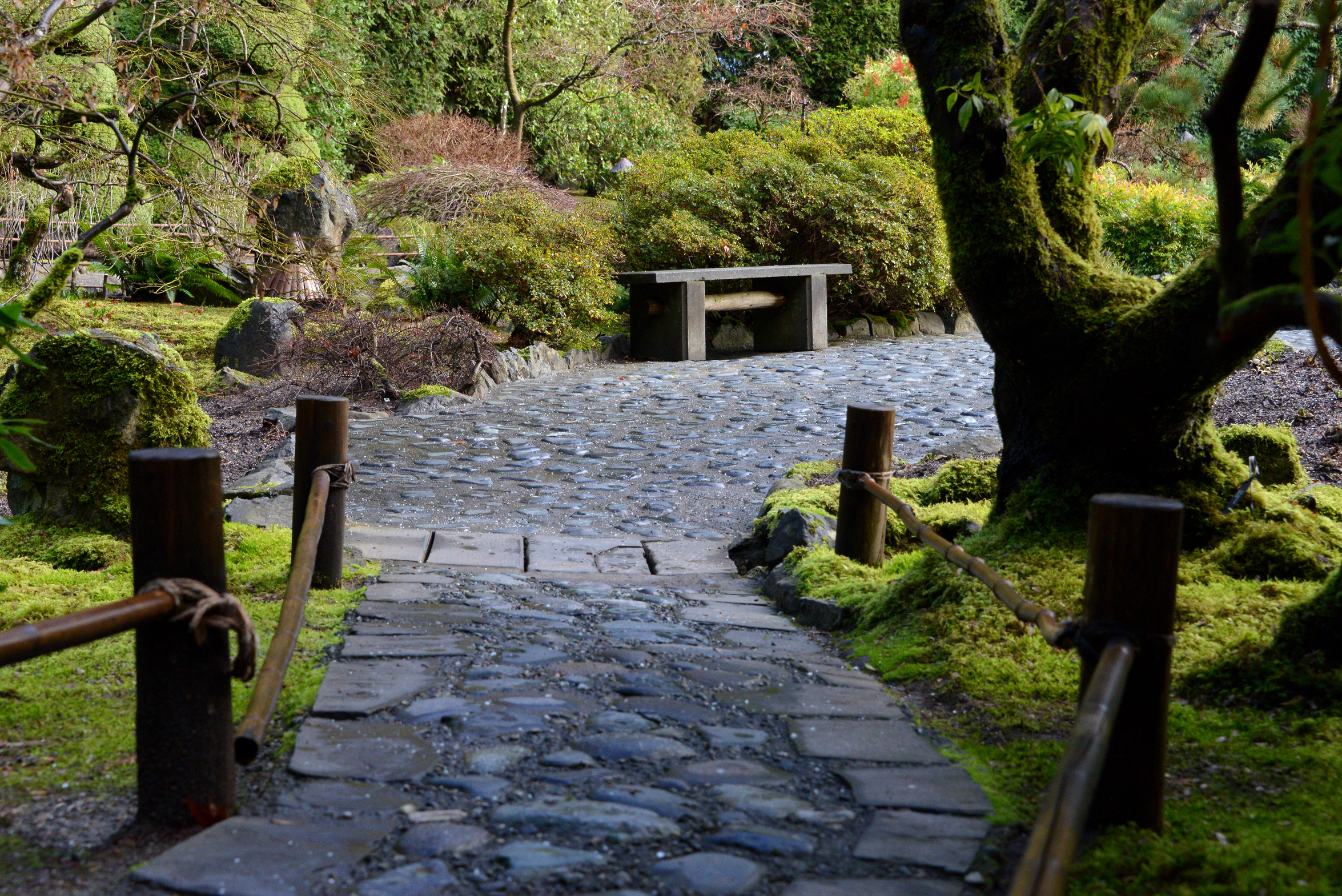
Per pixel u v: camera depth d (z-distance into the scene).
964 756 3.01
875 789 2.71
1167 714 2.49
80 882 2.20
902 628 4.18
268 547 5.32
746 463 8.12
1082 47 4.39
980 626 3.89
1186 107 9.07
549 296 12.59
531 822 2.46
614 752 2.89
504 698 3.29
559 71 22.70
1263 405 7.98
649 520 6.70
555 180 23.83
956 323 16.39
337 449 4.80
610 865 2.27
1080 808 1.79
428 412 9.88
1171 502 2.47
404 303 12.87
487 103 23.16
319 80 7.71
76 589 4.71
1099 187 17.56
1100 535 2.47
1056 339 4.17
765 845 2.38
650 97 23.89
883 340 15.35
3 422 2.23
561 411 10.02
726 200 14.72
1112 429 4.20
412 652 3.75
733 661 3.86
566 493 7.27
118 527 5.38
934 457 7.59
